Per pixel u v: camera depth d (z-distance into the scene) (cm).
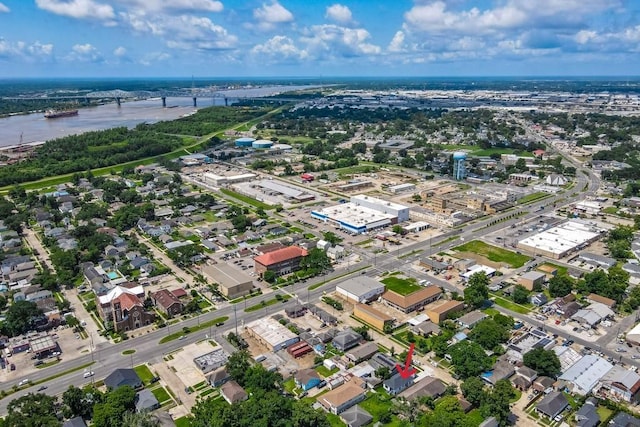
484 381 12331
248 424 10256
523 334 14500
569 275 18962
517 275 19075
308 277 18962
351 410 11162
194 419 10825
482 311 16200
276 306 16675
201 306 16662
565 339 14450
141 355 13800
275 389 11938
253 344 14350
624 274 17525
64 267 19238
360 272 19488
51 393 12081
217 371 12781
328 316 15525
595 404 11538
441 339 13925
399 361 13312
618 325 15300
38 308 15775
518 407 11506
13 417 10412
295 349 13750
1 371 13088
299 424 10275
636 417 10819
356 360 13275
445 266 19525
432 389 11781
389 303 16750
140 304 15362
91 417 11256
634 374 12206
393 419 11081
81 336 14838
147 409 11138
